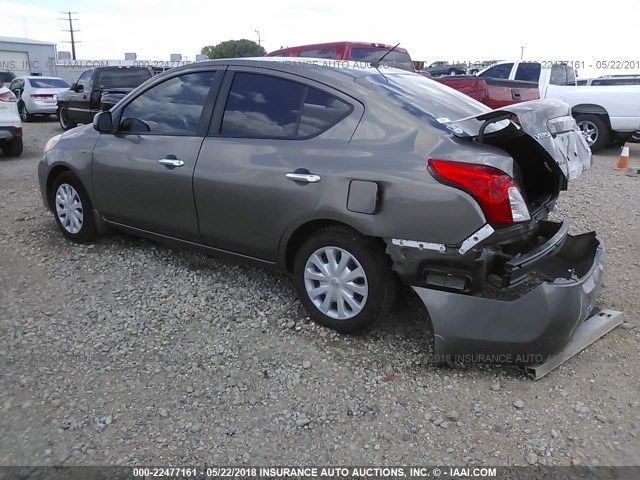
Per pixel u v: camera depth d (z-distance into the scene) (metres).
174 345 3.67
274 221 3.81
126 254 5.11
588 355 3.61
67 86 19.36
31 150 11.71
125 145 4.68
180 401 3.12
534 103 3.67
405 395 3.20
